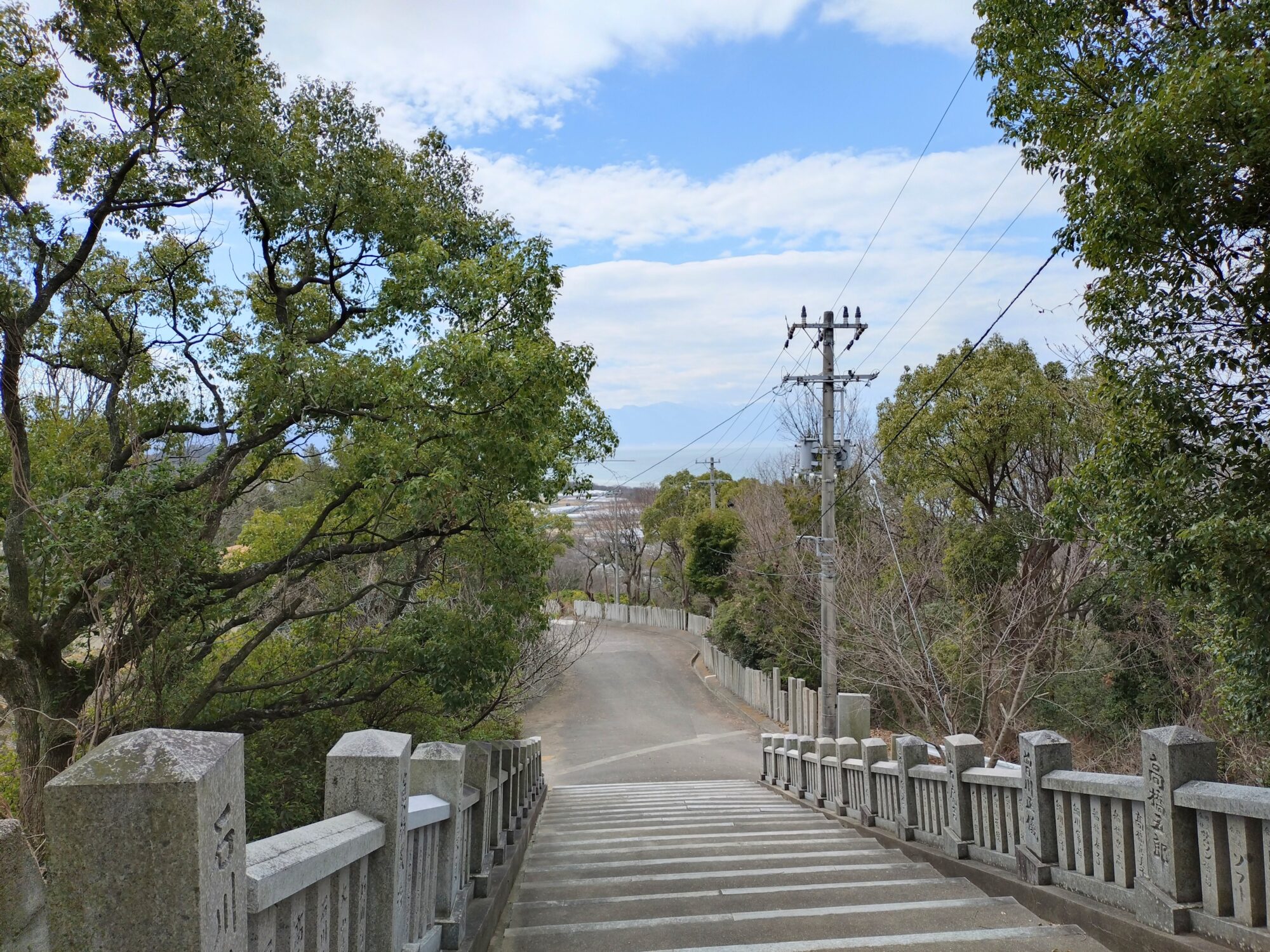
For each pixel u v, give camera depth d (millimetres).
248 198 10492
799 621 24625
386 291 10859
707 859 8086
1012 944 4645
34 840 6613
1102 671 14289
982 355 18703
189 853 1682
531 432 9156
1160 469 6141
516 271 9586
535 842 9953
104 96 9312
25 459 8578
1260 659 6121
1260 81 4656
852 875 7078
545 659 17938
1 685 8203
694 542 37531
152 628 8500
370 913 3127
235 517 13305
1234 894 3871
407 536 10297
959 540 17438
